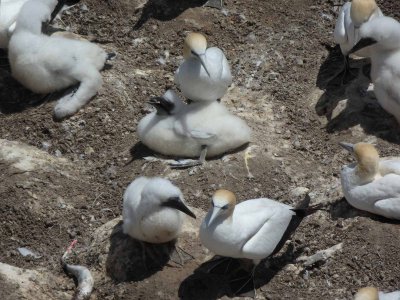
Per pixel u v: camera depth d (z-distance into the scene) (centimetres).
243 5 2102
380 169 1531
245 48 2008
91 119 1844
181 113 1712
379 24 1738
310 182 1662
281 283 1450
